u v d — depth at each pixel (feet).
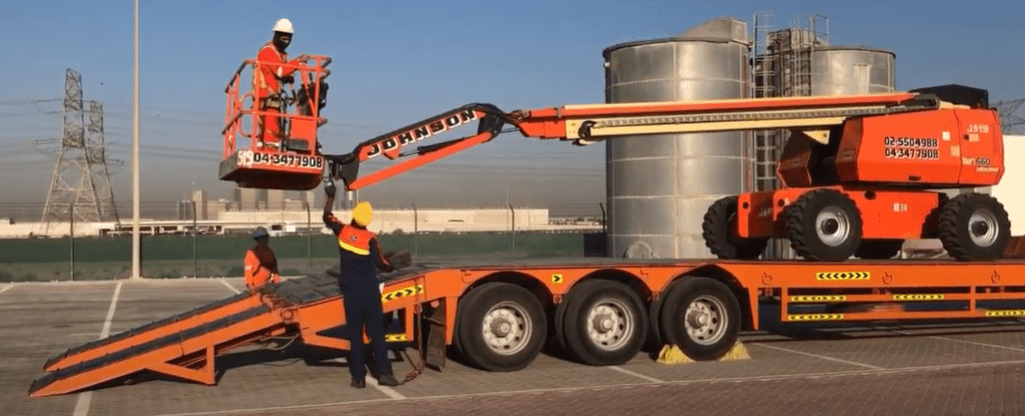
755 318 42.01
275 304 37.22
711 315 41.11
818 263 43.37
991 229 46.96
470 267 38.27
